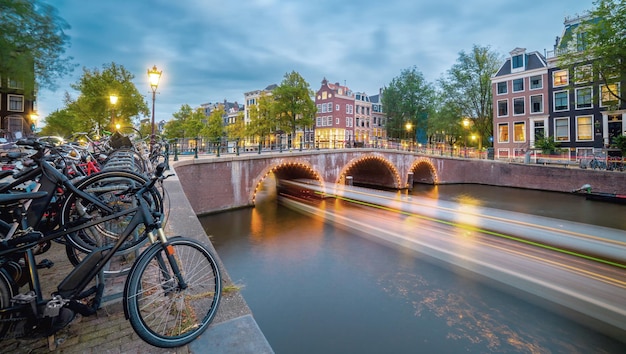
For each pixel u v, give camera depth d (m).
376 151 26.41
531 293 7.63
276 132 36.69
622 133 22.67
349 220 15.70
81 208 2.51
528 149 27.44
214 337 2.21
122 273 2.62
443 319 6.93
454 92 35.75
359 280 8.88
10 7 10.41
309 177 23.48
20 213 2.06
